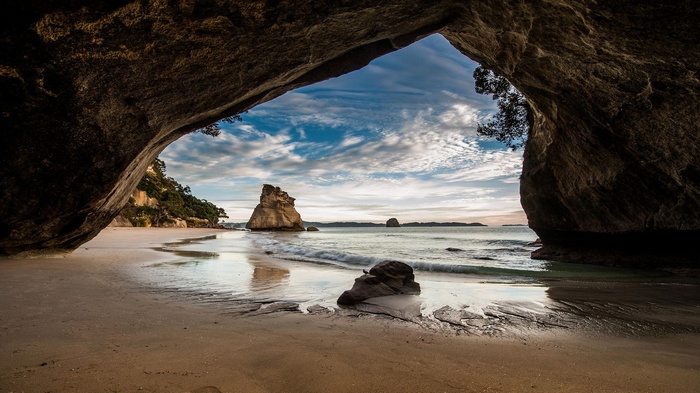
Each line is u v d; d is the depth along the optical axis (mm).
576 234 14570
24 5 4320
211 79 6273
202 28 5238
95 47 4996
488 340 4254
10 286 6180
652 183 10016
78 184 6949
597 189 11828
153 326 4273
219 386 2643
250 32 5613
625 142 9367
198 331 4156
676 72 6742
